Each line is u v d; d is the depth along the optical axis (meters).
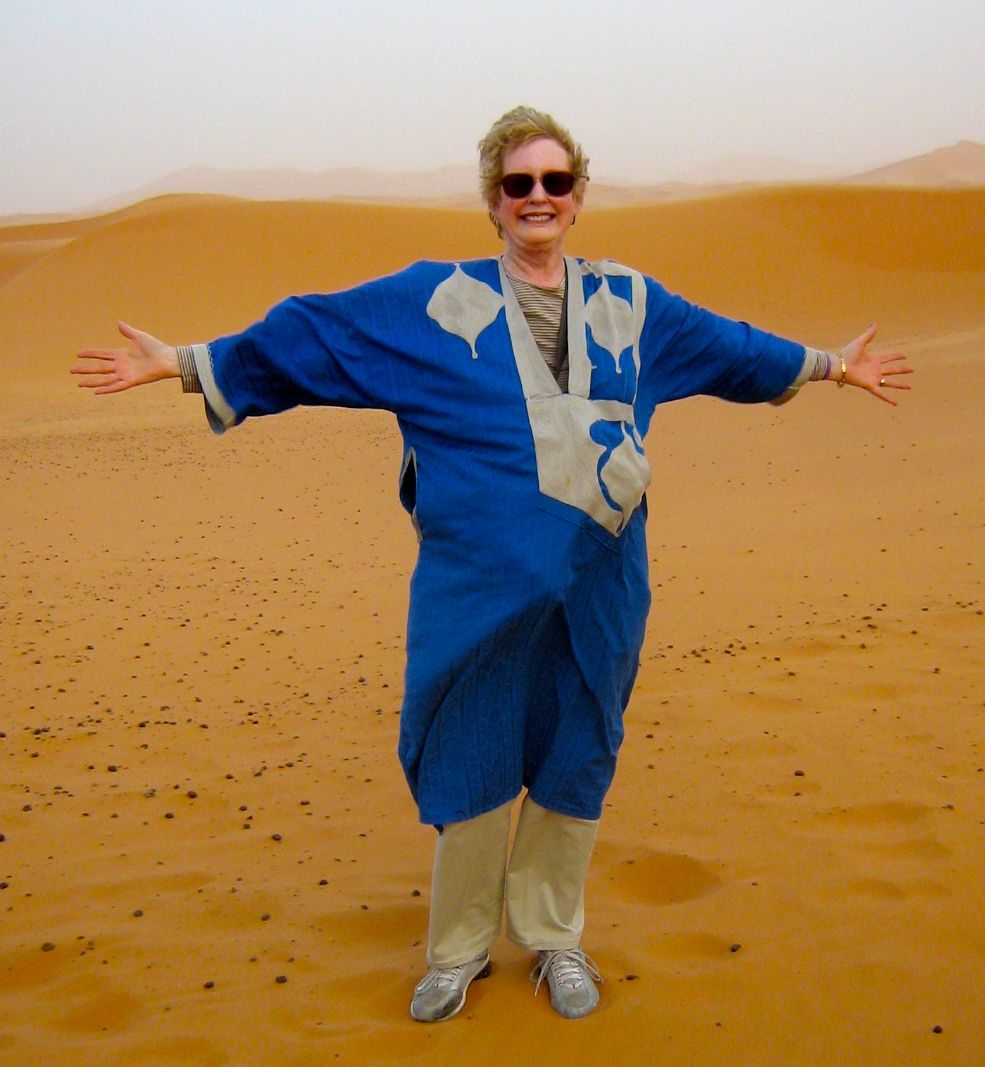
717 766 5.64
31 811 5.74
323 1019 3.65
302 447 21.47
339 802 5.69
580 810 3.55
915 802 5.03
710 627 8.32
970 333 31.48
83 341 45.50
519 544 3.20
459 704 3.32
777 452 17.58
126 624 9.76
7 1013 3.82
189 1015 3.71
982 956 3.77
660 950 3.95
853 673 6.92
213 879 4.87
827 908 4.14
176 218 54.69
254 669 8.27
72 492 17.55
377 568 11.66
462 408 3.24
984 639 7.46
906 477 14.56
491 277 3.32
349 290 3.30
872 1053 3.33
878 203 56.12
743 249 54.25
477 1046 3.43
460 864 3.50
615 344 3.32
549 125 3.27
